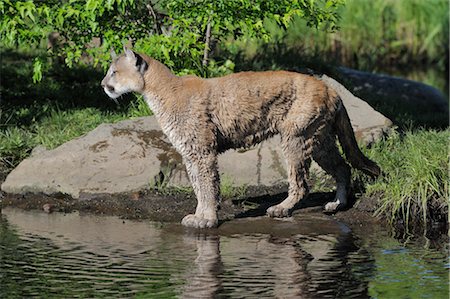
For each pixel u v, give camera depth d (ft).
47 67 97.55
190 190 83.97
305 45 153.89
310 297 58.03
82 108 103.91
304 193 78.18
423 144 85.66
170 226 76.23
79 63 109.91
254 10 92.53
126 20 94.89
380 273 63.26
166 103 75.66
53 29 94.02
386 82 126.21
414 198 78.89
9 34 90.74
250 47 128.16
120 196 83.46
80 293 58.54
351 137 79.25
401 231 76.07
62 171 84.64
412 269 64.39
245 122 76.38
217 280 61.31
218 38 99.35
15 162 90.07
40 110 102.01
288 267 64.49
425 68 166.50
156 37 90.58
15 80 112.98
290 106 76.48
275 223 76.89
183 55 93.71
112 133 86.94
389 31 167.84
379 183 81.25
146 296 58.08
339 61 157.28
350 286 60.39
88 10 89.56
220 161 85.66
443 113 121.08
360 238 73.26
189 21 91.04
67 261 65.51
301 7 95.20
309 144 76.95
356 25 163.53
